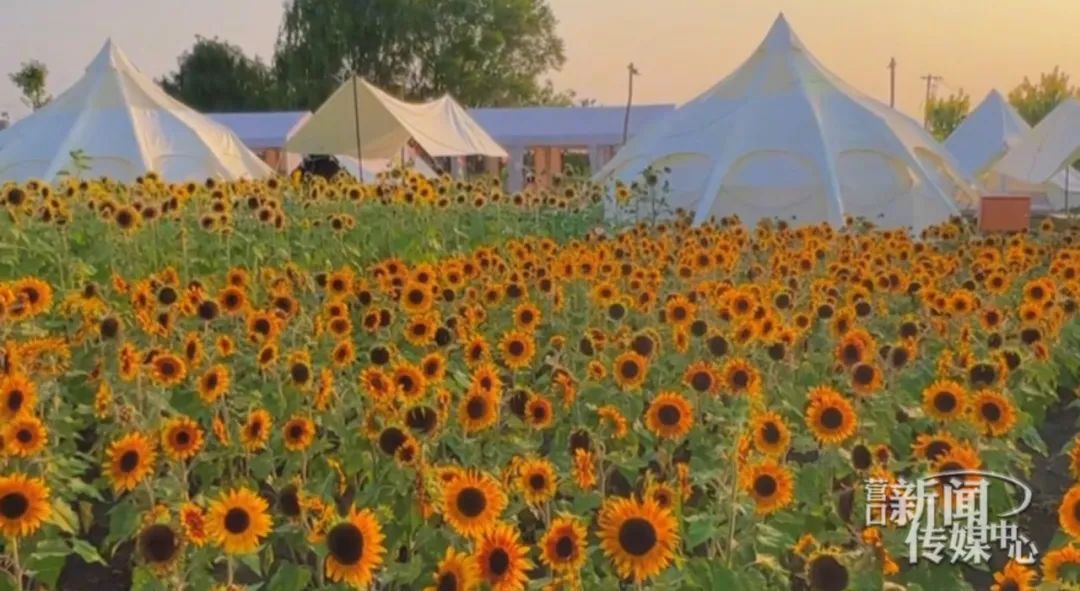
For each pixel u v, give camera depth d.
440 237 11.46
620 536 3.19
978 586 4.70
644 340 5.59
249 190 11.26
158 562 3.31
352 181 12.66
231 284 7.07
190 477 5.20
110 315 5.84
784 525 4.30
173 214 9.20
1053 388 7.12
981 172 31.84
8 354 4.80
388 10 68.88
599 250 9.23
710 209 17.45
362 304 6.97
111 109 21.62
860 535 4.00
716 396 5.03
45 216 8.04
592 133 41.53
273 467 4.81
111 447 4.15
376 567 3.36
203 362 5.60
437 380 4.84
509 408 4.83
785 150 17.73
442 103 30.39
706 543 4.36
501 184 14.17
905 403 5.68
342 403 5.09
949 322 6.97
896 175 17.95
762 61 19.52
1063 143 22.70
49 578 3.99
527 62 75.62
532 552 4.61
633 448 5.04
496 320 7.10
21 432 3.94
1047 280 7.88
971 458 4.12
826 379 6.18
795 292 7.89
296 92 67.62
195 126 22.48
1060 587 3.40
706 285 7.45
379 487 4.15
